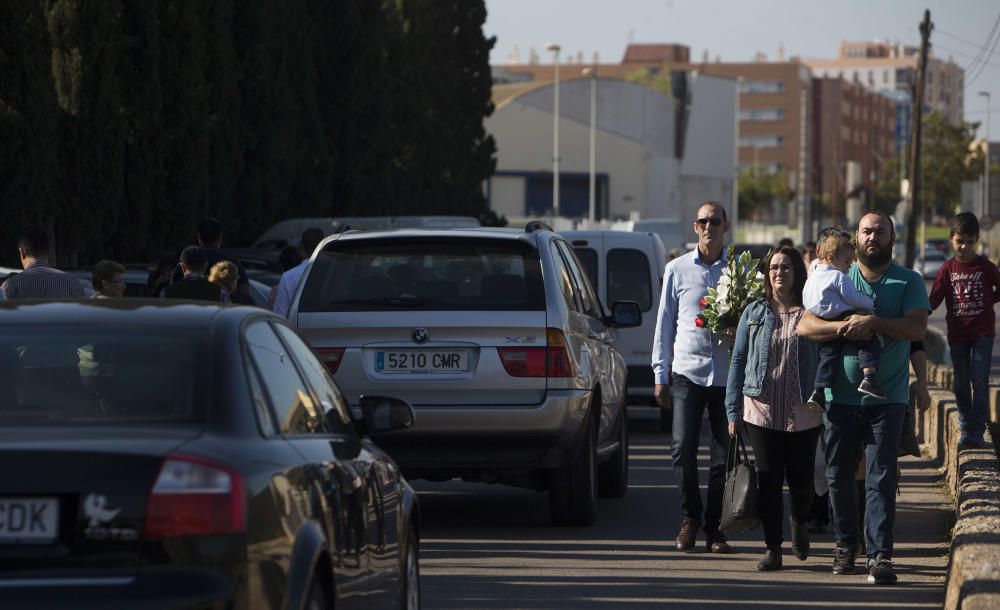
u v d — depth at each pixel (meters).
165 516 13.35
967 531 24.45
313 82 108.50
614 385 37.12
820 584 27.19
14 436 13.94
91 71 74.62
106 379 14.96
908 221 160.75
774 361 28.00
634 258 56.16
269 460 14.70
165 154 82.38
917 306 26.73
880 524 27.22
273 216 98.94
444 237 32.09
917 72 160.88
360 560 17.39
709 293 30.06
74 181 74.69
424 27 139.25
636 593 26.09
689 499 30.73
